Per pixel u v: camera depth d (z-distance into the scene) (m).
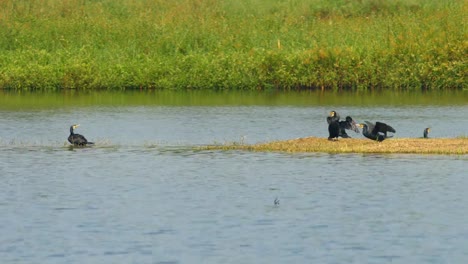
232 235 78.06
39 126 149.75
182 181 101.50
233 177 103.38
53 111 168.12
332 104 175.50
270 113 163.12
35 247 74.94
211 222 82.50
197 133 140.25
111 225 81.75
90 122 154.00
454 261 70.38
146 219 83.81
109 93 198.38
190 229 80.12
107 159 116.88
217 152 120.81
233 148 123.44
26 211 87.31
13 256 72.56
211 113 163.75
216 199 92.00
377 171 104.81
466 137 126.81
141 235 78.31
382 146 118.62
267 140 133.12
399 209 86.88
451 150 115.31
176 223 82.25
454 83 198.00
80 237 77.88
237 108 170.50
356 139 124.19
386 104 174.62
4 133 142.25
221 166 110.31
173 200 91.81
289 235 77.94
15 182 101.62
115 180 102.56
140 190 96.94
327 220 82.81
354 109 167.62
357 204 89.06
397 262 70.19
